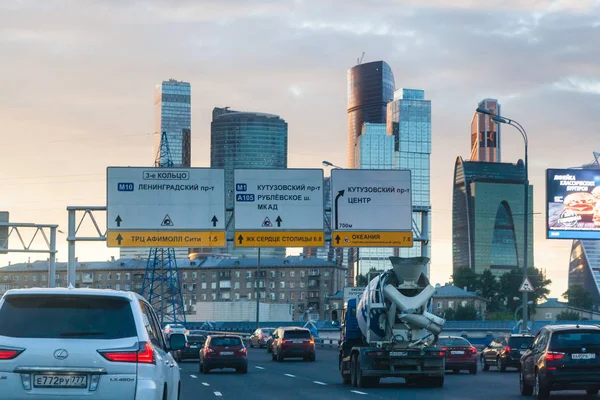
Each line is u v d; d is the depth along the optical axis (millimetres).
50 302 10906
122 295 11070
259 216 48188
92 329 10758
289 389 29203
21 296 10906
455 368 40656
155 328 12242
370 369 30109
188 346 57562
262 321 133750
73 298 10945
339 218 48281
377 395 26188
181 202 47906
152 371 10789
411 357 30203
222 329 123250
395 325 31031
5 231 60094
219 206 48000
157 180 47969
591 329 22688
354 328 33219
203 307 138625
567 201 55469
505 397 24641
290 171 48531
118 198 47781
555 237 55156
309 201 48469
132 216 47688
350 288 55594
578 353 22344
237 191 48188
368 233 48375
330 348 90062
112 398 10586
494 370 46344
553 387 22547
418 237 48906
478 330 109625
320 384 32250
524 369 24703
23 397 10492
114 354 10641
